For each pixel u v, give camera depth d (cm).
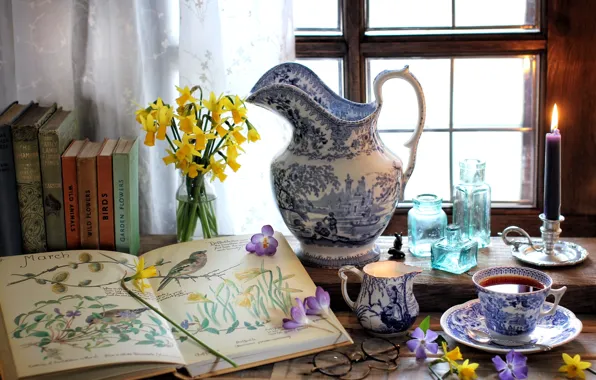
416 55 155
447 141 164
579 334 105
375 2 158
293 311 102
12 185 120
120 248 123
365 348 103
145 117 116
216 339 99
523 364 93
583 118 153
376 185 114
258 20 139
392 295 104
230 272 113
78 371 90
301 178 114
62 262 112
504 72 159
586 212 156
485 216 130
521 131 162
